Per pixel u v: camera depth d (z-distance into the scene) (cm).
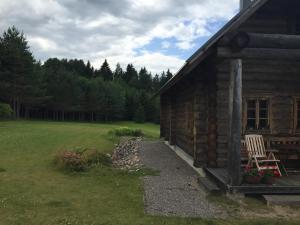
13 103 4875
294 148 978
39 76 5191
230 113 820
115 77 10738
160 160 1397
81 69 9888
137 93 7806
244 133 1059
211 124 1045
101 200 789
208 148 1045
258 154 944
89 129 3272
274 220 669
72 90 6412
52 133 2570
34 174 1064
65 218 662
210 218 677
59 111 6656
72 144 1864
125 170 1142
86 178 1017
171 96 1748
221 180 864
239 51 800
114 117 7356
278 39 779
